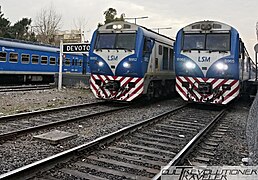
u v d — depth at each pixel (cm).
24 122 857
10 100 1308
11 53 2164
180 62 1254
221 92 1199
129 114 1095
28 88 1914
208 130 805
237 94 1184
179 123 941
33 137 658
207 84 1215
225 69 1188
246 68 1526
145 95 1357
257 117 515
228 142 710
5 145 605
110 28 1319
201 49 1224
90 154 565
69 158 519
